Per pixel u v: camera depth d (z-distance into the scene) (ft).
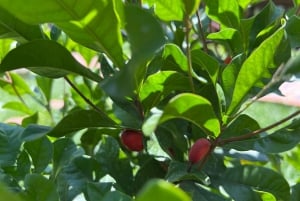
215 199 1.73
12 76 2.50
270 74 1.63
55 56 1.62
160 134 1.85
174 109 1.38
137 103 1.74
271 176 1.81
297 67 1.43
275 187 1.81
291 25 1.84
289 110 6.15
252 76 1.61
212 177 1.81
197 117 1.49
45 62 1.63
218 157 1.95
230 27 1.97
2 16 1.60
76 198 1.92
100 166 1.97
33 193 1.62
